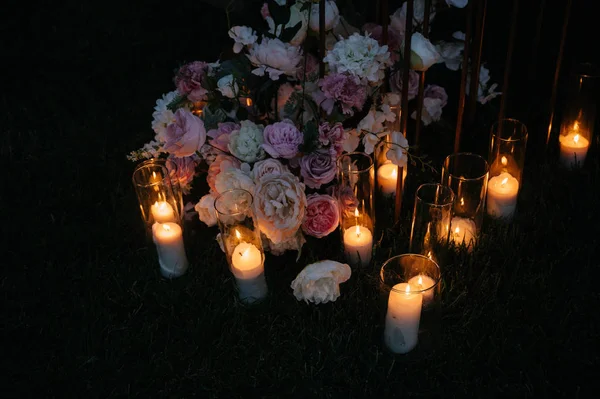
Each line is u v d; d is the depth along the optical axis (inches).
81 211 116.0
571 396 81.5
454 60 112.0
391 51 104.5
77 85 152.4
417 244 92.5
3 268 106.0
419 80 105.8
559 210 105.8
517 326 89.0
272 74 87.0
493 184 102.3
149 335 91.5
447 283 95.3
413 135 124.3
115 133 135.3
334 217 92.0
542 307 90.7
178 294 96.5
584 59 139.0
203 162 107.5
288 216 84.7
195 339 90.0
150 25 169.9
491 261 98.9
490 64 140.7
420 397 82.7
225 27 164.9
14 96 150.9
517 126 103.9
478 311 90.5
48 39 167.8
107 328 93.3
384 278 81.6
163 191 95.2
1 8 176.2
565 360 85.1
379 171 110.0
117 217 112.7
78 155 129.3
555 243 101.4
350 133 95.4
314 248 101.0
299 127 96.4
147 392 85.7
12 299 100.5
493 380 83.0
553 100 112.7
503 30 147.7
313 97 92.8
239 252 89.9
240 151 90.5
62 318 96.8
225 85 94.0
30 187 121.6
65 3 178.9
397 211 103.0
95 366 88.6
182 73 98.6
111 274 101.9
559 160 115.5
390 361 85.9
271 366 86.9
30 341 93.8
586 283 94.0
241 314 92.5
